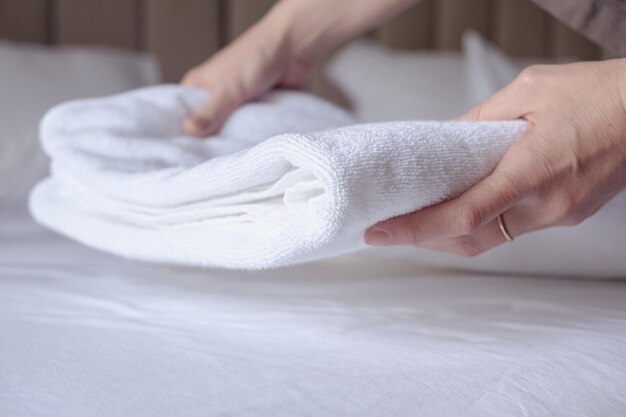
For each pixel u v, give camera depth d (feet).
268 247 1.64
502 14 6.20
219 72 3.15
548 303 2.05
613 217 2.32
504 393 1.31
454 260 2.48
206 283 2.28
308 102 3.08
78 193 2.44
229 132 2.90
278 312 1.89
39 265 2.55
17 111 4.52
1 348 1.53
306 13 3.14
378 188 1.52
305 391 1.30
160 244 1.98
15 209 4.26
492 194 1.73
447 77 5.23
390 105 5.20
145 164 2.39
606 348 1.57
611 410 1.28
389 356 1.51
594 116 1.79
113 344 1.58
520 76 1.94
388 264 2.68
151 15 5.75
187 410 1.21
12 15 5.45
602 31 2.27
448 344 1.60
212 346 1.57
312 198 1.57
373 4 3.14
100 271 2.46
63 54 5.07
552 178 1.79
